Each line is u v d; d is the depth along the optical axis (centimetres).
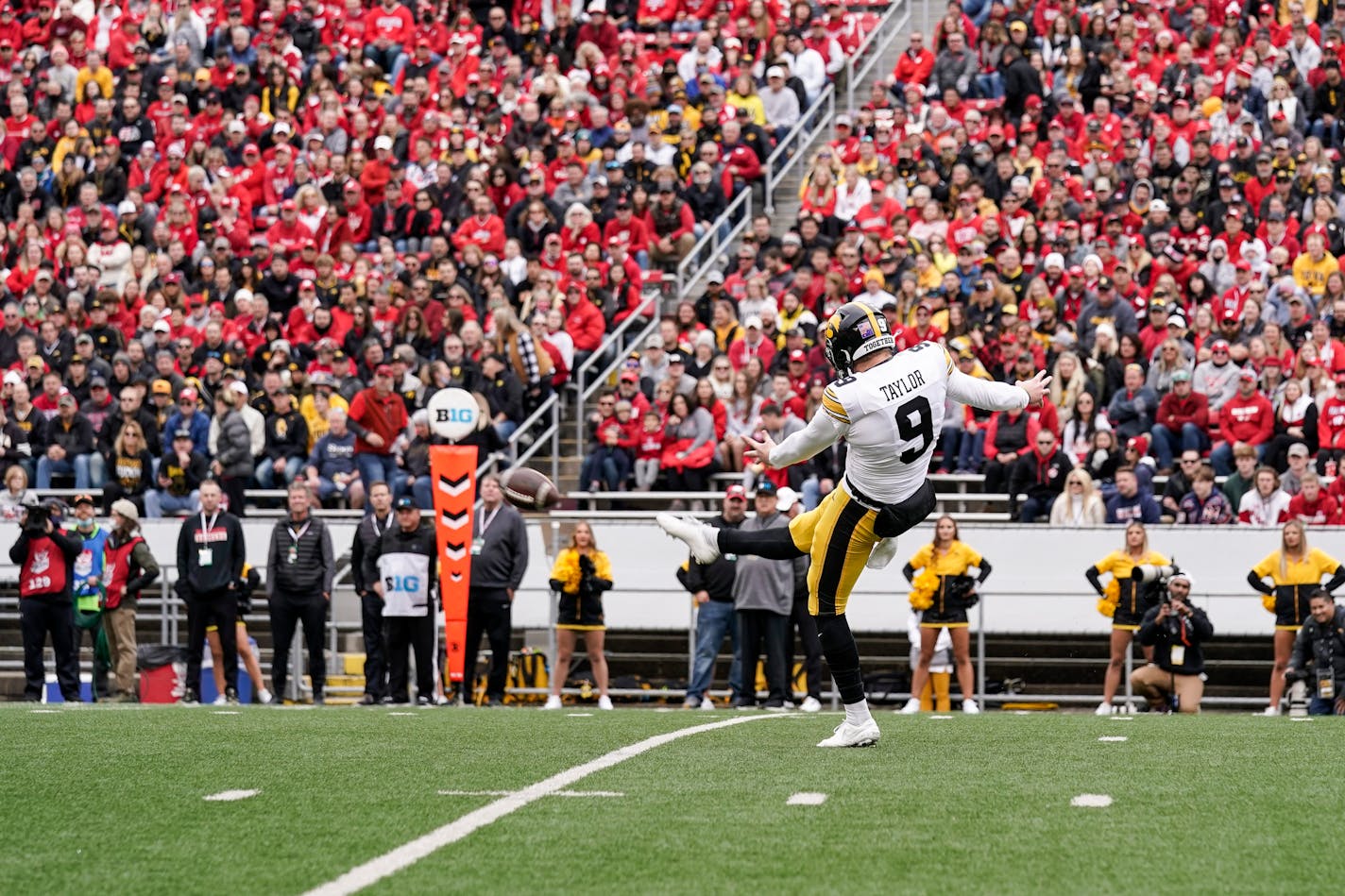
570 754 1420
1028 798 1168
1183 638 2552
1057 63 4119
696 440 3291
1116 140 3906
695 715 1930
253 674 2862
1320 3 4175
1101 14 4122
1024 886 898
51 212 4294
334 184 4191
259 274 3950
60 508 2792
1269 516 2966
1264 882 908
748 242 3819
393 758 1402
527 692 2938
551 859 966
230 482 3372
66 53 4800
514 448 3425
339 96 4534
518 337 3466
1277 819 1091
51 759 1404
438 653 2922
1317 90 3981
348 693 3016
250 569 2814
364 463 3369
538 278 3700
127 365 3697
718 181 4009
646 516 3075
